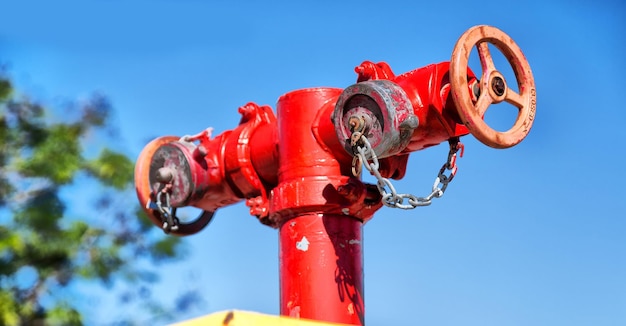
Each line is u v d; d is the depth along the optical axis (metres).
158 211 6.46
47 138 14.04
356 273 5.49
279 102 5.70
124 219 14.04
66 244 13.46
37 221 13.43
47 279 13.51
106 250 13.70
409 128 4.88
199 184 6.13
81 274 13.55
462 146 5.09
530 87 5.02
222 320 3.75
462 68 4.75
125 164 14.24
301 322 3.84
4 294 13.06
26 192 13.80
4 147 13.95
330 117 5.30
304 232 5.46
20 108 14.16
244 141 6.01
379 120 4.91
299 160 5.50
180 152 6.18
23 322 13.30
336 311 5.37
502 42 4.95
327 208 5.45
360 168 5.03
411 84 5.06
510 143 4.87
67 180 13.84
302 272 5.43
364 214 5.55
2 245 13.16
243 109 6.12
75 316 13.41
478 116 4.77
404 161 5.56
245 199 6.16
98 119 14.47
